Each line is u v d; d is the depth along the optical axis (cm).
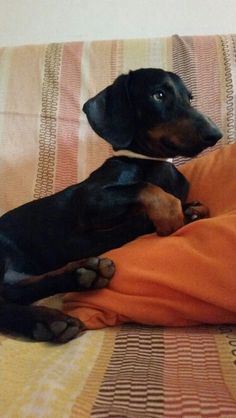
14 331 95
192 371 73
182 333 90
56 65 155
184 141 115
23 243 126
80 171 146
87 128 149
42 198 132
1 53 161
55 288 103
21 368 78
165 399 64
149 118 120
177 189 124
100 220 114
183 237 100
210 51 151
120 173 118
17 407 64
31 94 152
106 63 153
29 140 149
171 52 152
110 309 95
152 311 92
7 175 147
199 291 89
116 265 101
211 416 59
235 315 89
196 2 182
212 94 145
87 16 186
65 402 65
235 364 75
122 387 69
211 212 118
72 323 91
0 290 111
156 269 95
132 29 186
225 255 90
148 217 112
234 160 124
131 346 85
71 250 122
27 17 188
